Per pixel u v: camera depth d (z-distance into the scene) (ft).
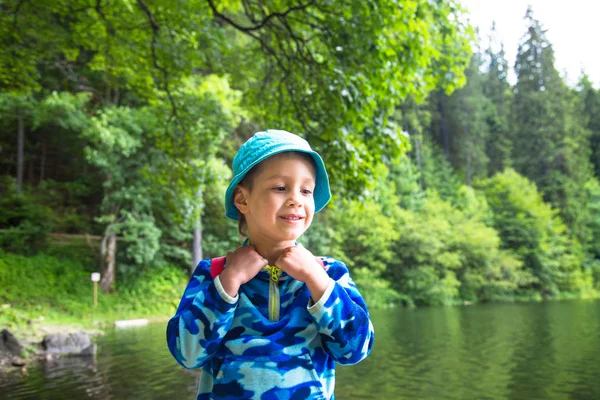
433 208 88.94
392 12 15.66
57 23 28.43
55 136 66.85
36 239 52.31
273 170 3.80
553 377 20.51
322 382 3.76
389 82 16.84
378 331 37.96
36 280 45.78
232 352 3.68
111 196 49.93
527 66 139.85
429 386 19.11
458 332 36.83
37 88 31.12
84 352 27.02
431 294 73.92
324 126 17.30
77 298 46.37
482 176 127.75
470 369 22.29
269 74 22.29
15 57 27.30
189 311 3.65
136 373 21.53
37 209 53.62
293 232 3.80
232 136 60.80
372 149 17.76
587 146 152.25
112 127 45.19
